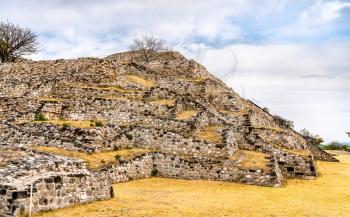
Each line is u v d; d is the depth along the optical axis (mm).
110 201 22078
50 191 18859
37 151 24656
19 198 17172
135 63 54219
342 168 41156
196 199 23984
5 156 23297
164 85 50781
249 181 30141
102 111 39281
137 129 35094
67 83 45844
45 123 34062
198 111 42500
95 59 50125
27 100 39812
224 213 20531
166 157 32438
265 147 37438
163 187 28078
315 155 48406
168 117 39031
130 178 29938
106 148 31844
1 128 33312
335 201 25062
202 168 31453
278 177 30219
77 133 31828
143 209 20469
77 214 18656
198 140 33750
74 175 20438
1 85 46250
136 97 44000
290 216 20672
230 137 35938
